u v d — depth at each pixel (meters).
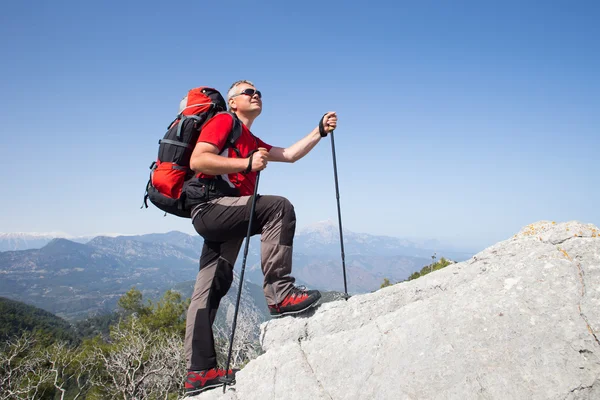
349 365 2.88
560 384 2.22
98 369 30.19
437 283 3.33
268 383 3.08
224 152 3.47
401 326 2.91
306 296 3.58
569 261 2.72
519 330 2.50
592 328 2.32
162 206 3.55
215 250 3.64
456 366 2.49
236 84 3.92
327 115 4.14
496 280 2.86
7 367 28.84
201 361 3.39
